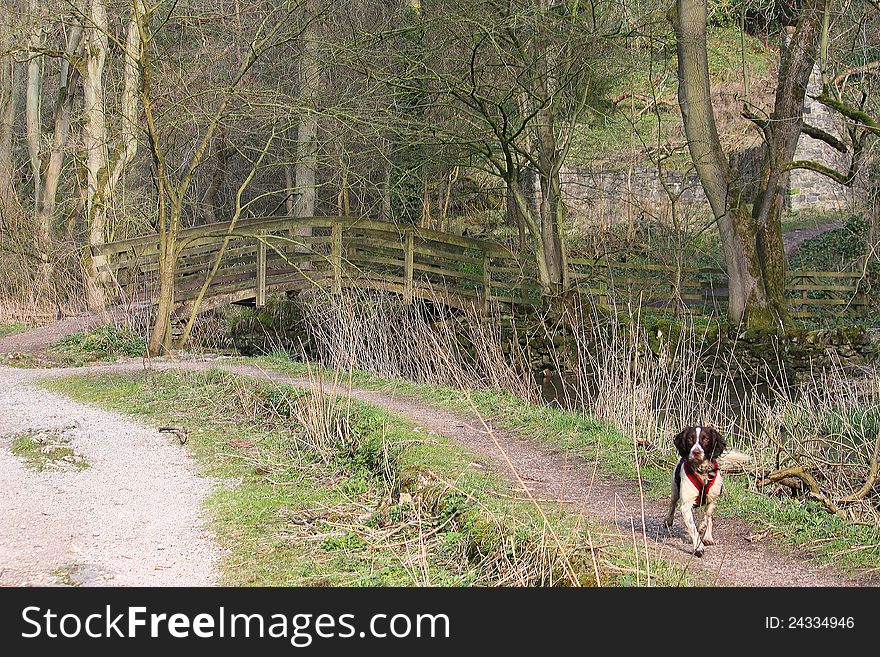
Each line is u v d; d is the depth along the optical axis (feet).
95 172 82.74
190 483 32.81
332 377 50.62
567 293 69.97
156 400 45.29
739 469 34.24
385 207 94.53
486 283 73.97
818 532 27.27
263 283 70.69
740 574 23.88
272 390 44.11
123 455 36.17
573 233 101.65
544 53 64.90
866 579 23.76
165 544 26.73
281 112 65.72
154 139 61.05
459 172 105.60
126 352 61.46
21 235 84.07
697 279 80.53
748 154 103.50
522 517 26.30
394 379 51.16
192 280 72.23
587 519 27.61
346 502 30.48
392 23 77.46
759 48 108.47
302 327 68.39
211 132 63.00
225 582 24.07
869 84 76.33
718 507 29.53
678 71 74.13
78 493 31.40
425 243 74.90
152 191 100.99
